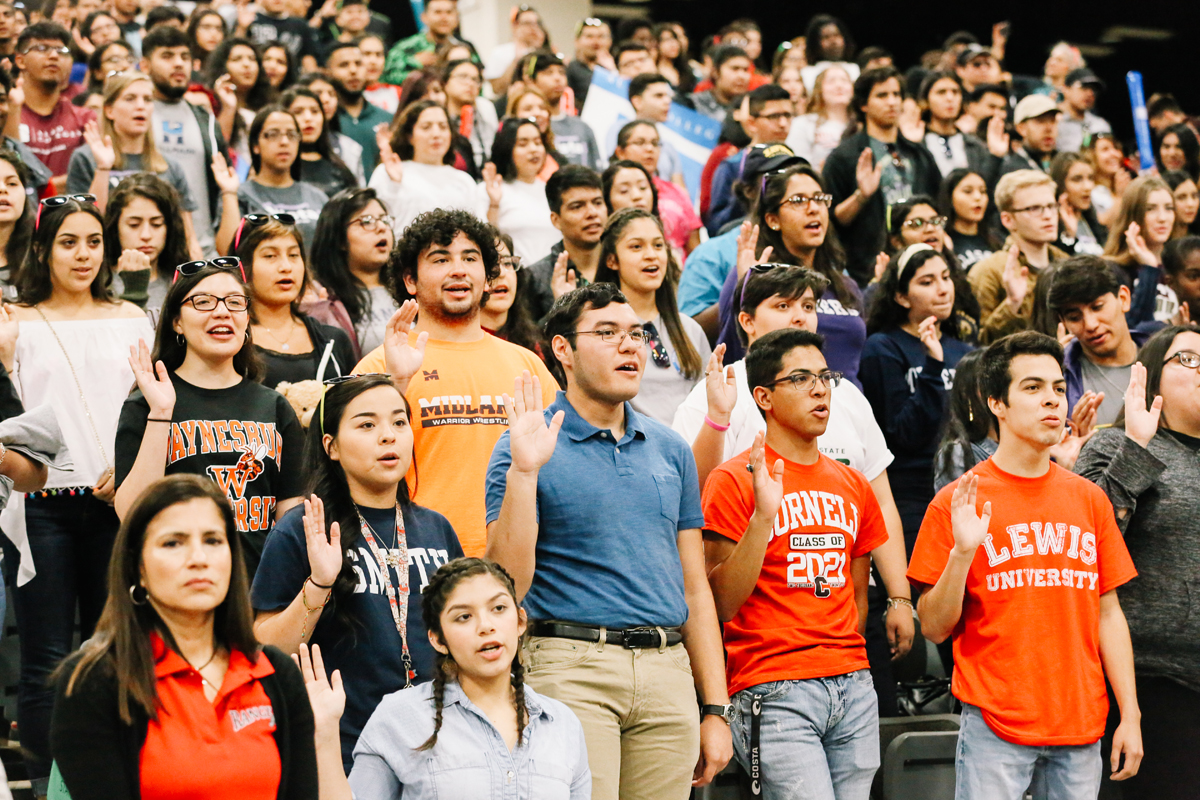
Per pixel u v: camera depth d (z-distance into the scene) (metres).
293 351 6.11
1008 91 12.88
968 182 8.74
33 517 5.42
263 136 8.06
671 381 6.34
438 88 9.78
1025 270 7.51
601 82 10.91
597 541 4.50
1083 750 4.93
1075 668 4.96
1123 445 5.42
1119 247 8.56
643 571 4.52
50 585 5.39
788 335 5.10
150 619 3.40
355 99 10.56
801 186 6.75
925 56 13.77
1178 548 5.42
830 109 10.91
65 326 5.76
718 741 4.59
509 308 6.64
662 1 17.02
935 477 5.93
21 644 5.36
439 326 5.37
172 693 3.35
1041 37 16.98
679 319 6.45
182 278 5.06
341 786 3.71
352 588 4.29
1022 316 7.54
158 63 8.41
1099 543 5.19
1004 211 8.40
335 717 3.72
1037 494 5.12
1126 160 12.12
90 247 5.80
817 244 6.78
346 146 9.91
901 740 5.56
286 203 8.09
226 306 5.05
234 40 10.04
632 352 4.62
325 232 6.85
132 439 4.85
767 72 14.21
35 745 5.26
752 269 5.82
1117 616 5.20
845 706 4.89
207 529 3.42
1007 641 4.97
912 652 6.56
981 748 4.97
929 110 10.70
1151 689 5.41
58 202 5.79
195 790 3.27
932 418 6.57
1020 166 10.62
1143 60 16.80
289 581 4.28
